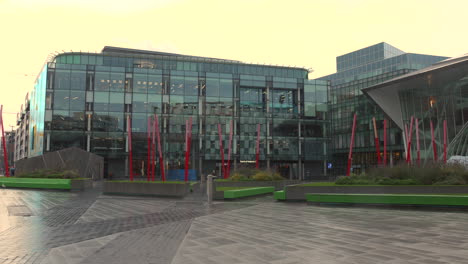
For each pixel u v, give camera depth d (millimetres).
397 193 19234
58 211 15773
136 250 8148
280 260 7219
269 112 61938
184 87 58406
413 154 51969
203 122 58562
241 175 33438
